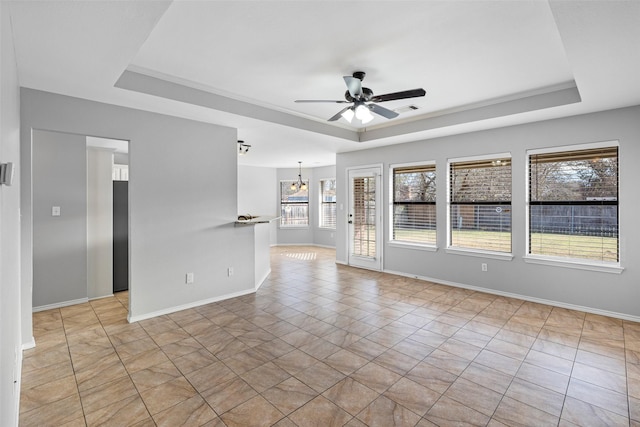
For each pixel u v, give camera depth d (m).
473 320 3.67
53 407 2.19
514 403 2.22
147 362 2.77
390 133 5.24
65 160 4.21
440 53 2.81
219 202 4.40
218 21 2.32
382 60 2.95
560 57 2.89
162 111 3.75
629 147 3.63
